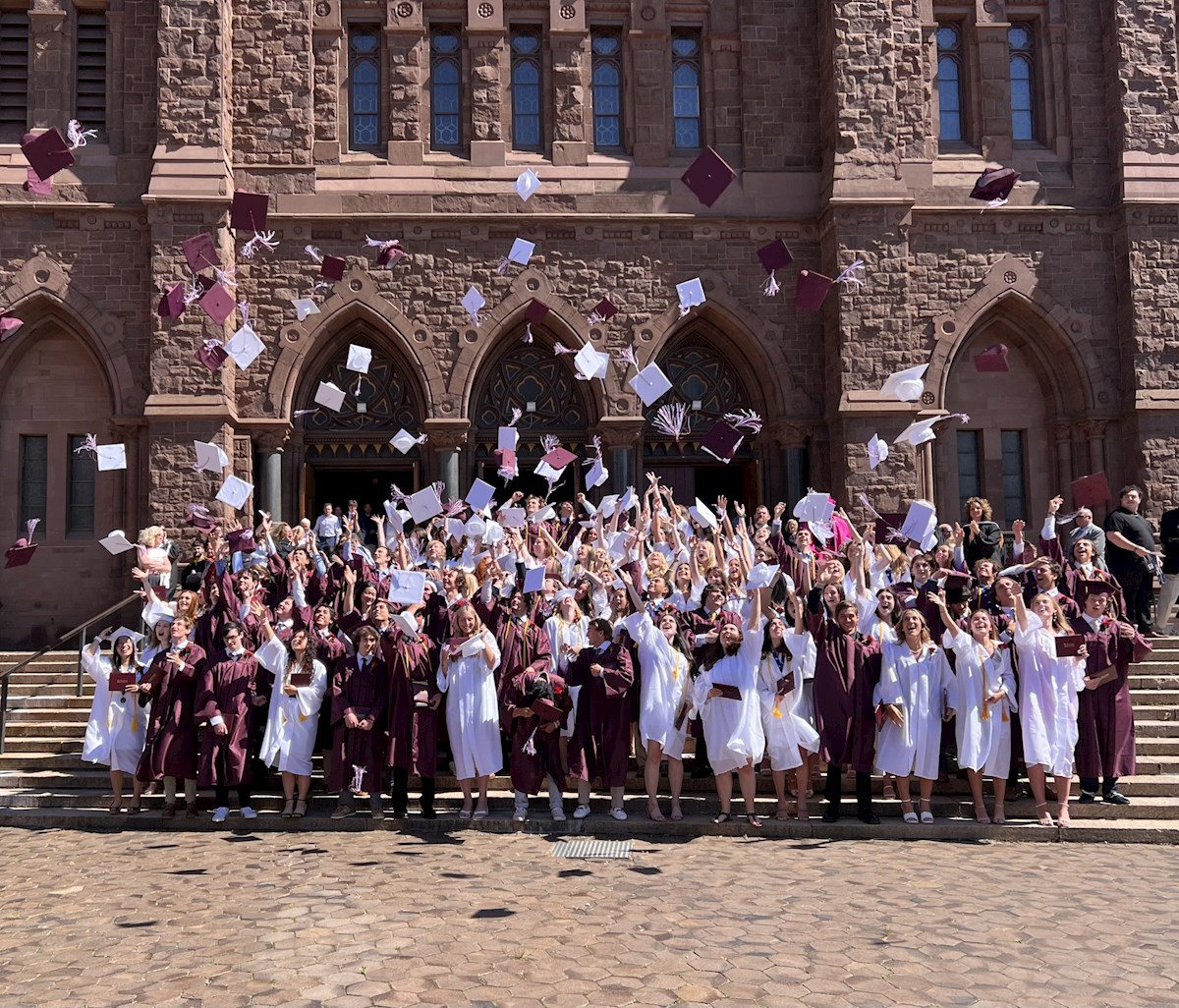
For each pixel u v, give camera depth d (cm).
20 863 945
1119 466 1984
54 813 1120
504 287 1952
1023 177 2027
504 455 1470
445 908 784
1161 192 1980
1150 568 1531
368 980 638
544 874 884
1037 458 2034
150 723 1102
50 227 1908
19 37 1977
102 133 1956
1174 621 1655
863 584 1162
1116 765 1090
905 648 1074
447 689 1105
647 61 2027
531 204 1966
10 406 1934
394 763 1074
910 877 878
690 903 797
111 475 1920
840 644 1073
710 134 2028
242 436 1880
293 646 1095
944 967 660
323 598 1306
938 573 1209
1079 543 1207
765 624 1068
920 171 1991
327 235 1938
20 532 1917
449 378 1928
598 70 2055
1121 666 1105
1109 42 2047
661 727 1065
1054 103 2061
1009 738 1073
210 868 917
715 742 1056
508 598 1157
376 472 2023
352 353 1393
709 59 2042
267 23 1959
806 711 1088
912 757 1051
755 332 1977
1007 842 1027
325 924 746
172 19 1883
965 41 2080
